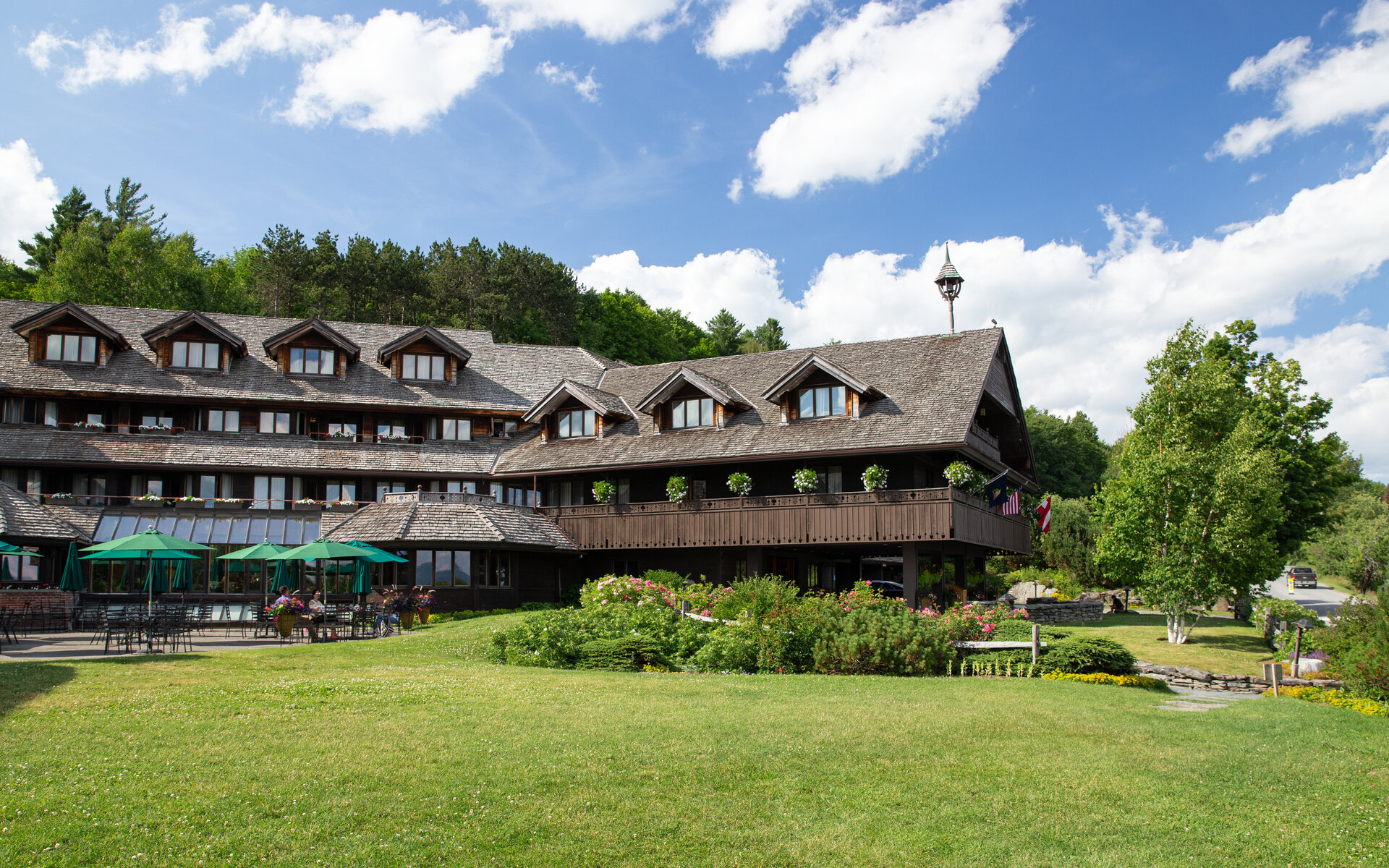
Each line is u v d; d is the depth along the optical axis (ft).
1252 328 144.77
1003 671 68.80
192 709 44.65
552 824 29.58
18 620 92.32
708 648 69.82
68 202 278.67
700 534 124.47
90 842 27.12
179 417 141.08
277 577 109.19
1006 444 141.49
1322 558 274.36
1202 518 102.01
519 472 140.26
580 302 275.80
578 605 130.11
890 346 138.10
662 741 39.47
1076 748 40.04
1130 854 28.37
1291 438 141.38
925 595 116.37
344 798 31.30
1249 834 30.14
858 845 28.73
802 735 40.98
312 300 230.68
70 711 43.32
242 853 26.78
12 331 137.80
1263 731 45.47
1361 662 58.13
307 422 145.38
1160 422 108.68
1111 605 158.81
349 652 75.00
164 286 224.12
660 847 28.19
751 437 125.90
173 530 118.83
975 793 33.58
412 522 119.96
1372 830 30.81
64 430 131.95
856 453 114.52
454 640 82.69
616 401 147.13
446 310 245.86
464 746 38.09
